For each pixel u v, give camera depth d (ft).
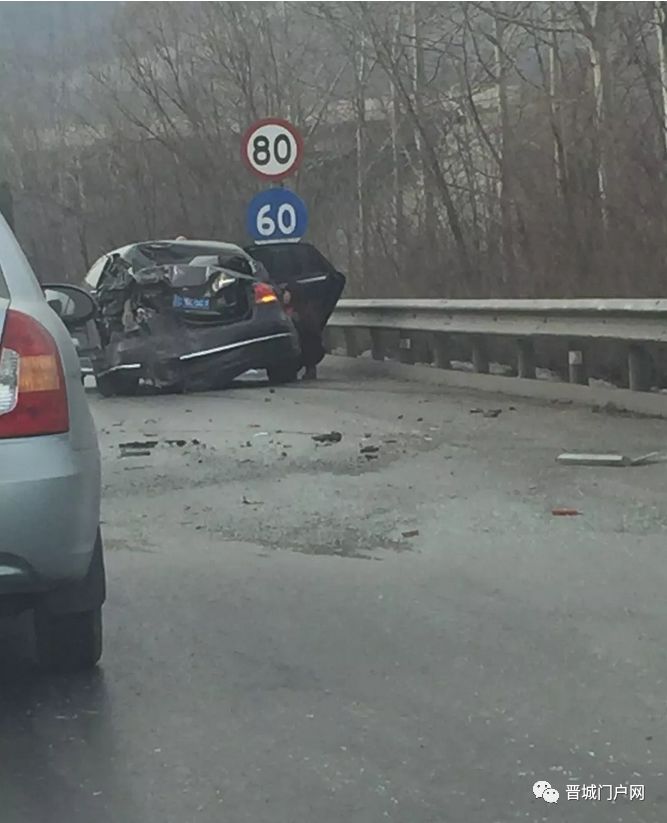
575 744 15.53
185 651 19.07
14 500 15.52
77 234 135.33
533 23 72.38
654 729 15.93
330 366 61.16
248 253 56.18
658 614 20.21
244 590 22.06
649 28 67.10
